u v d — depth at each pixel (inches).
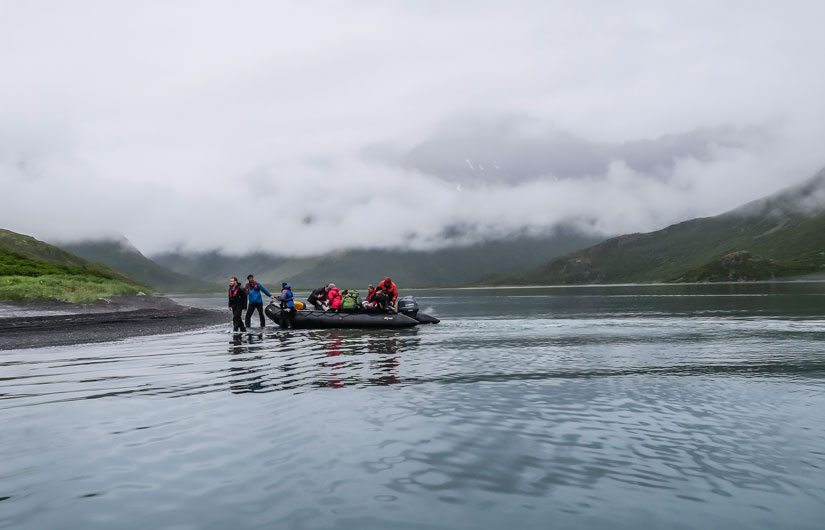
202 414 334.3
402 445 269.0
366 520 186.4
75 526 182.4
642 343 753.0
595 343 757.9
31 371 517.7
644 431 290.5
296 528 180.7
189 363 567.2
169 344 770.8
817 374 470.6
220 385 433.4
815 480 217.9
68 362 583.2
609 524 182.7
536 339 824.3
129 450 262.7
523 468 236.2
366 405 357.4
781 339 787.4
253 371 507.5
